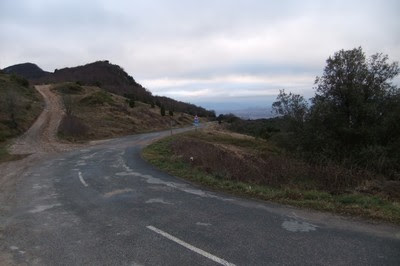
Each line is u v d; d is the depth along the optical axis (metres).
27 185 12.43
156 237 6.23
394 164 18.02
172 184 11.58
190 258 5.24
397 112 21.77
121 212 8.09
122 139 41.59
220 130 56.41
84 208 8.62
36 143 34.47
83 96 69.75
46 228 7.05
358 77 23.45
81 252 5.66
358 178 10.84
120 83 142.38
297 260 5.04
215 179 11.84
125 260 5.26
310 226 6.58
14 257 5.54
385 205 7.79
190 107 130.62
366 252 5.26
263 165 13.37
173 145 26.14
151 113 71.75
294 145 26.00
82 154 24.84
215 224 6.89
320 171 11.34
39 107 57.66
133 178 13.08
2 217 8.02
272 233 6.23
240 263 5.00
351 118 23.70
